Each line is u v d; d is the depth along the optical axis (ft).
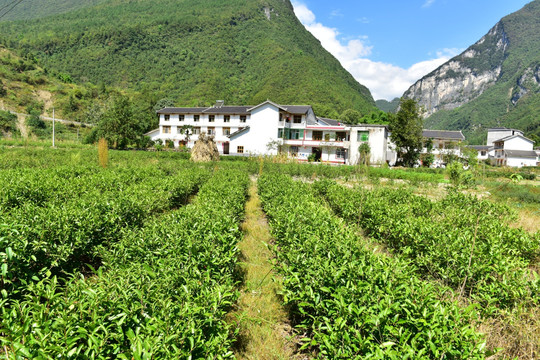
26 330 7.58
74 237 15.35
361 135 135.85
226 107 165.17
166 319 8.52
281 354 12.24
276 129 143.95
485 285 14.69
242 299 15.40
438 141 161.17
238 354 11.96
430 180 75.36
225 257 13.75
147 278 10.61
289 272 14.01
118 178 35.91
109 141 135.95
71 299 8.87
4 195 21.90
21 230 12.54
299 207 21.79
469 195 34.40
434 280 17.10
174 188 32.58
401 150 127.44
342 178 74.23
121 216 19.67
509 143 200.44
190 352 8.05
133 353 7.11
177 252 13.21
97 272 10.59
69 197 26.73
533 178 99.60
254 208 37.68
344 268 11.87
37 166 54.80
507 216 31.53
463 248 17.79
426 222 23.53
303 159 141.49
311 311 13.08
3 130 164.04
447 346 8.63
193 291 10.71
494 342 11.89
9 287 11.73
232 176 45.80
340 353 9.13
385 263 13.05
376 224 24.11
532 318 12.71
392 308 9.93
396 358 8.09
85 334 7.88
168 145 159.43
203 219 16.69
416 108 122.21
